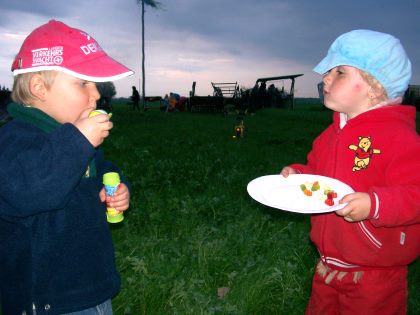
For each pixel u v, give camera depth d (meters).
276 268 3.05
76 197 1.68
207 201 4.60
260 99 29.17
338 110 2.17
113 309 2.69
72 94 1.67
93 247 1.71
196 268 3.21
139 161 7.31
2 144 1.51
